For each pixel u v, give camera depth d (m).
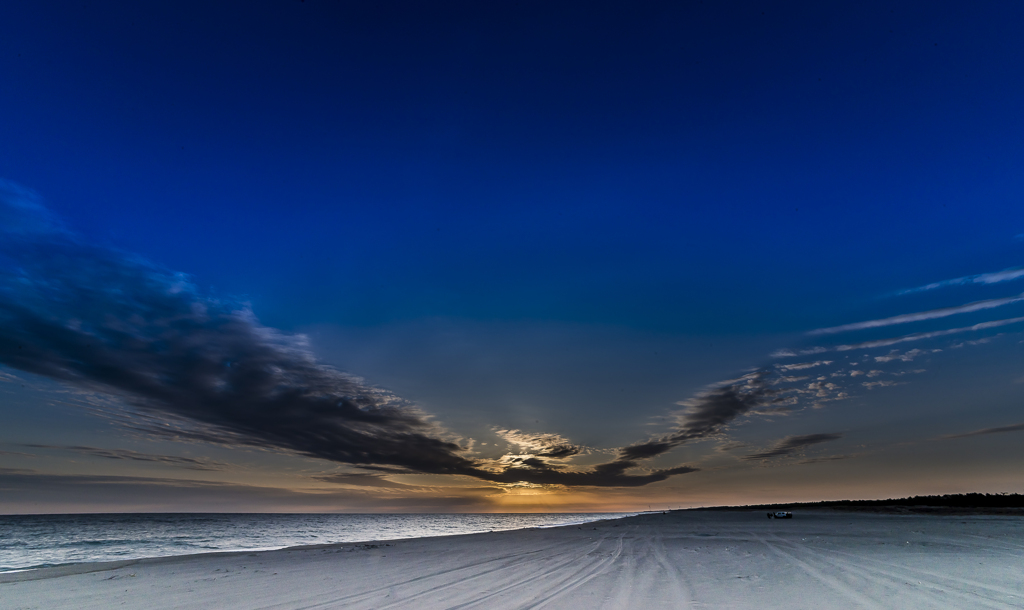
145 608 11.28
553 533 43.47
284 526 93.88
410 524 104.88
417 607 10.65
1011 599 9.67
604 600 10.92
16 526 90.00
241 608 11.01
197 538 54.50
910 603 9.57
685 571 15.34
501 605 10.69
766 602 10.11
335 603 11.35
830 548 21.66
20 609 11.67
